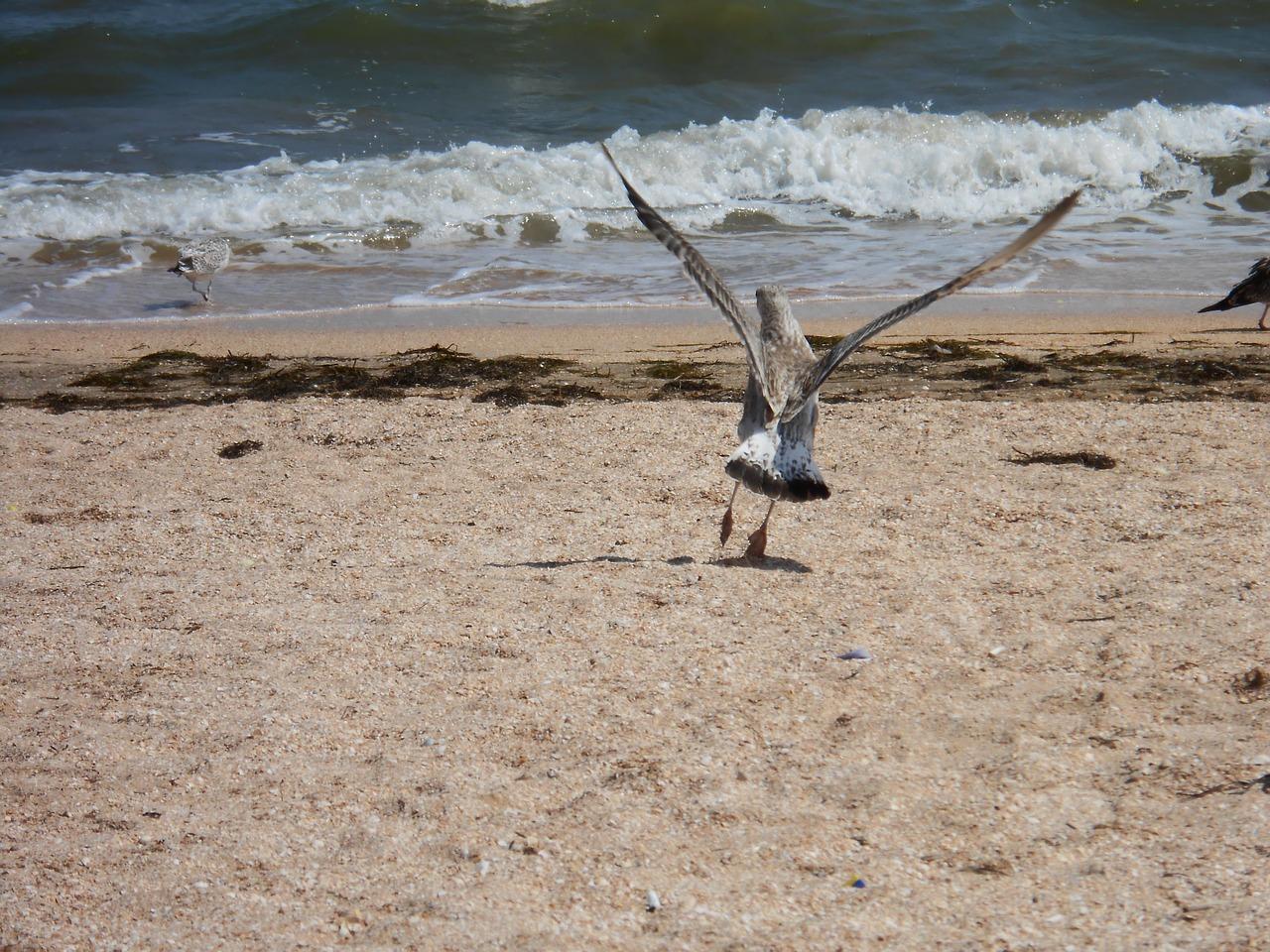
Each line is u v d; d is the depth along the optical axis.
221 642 7.42
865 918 4.75
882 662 6.77
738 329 6.27
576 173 23.34
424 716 6.45
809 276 19.31
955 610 7.43
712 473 10.43
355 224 21.94
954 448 10.86
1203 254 20.16
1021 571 8.01
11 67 28.20
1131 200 23.09
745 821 5.43
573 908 4.91
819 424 11.73
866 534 8.87
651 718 6.30
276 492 10.33
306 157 24.31
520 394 13.26
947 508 9.31
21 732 6.43
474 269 20.14
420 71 28.67
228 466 11.09
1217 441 10.81
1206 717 6.05
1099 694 6.30
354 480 10.57
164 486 10.58
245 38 29.55
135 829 5.57
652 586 7.98
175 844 5.46
